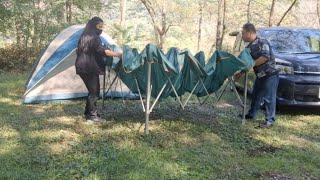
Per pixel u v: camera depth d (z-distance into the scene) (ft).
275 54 26.71
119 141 19.16
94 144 18.70
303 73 24.31
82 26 28.66
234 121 23.40
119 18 62.69
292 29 29.89
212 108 26.45
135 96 27.78
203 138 20.13
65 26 46.19
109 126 21.50
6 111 24.61
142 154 17.54
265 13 71.51
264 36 28.99
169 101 27.20
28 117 23.24
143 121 22.52
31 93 26.71
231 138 20.31
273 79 22.18
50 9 45.98
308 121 24.22
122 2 61.57
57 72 27.09
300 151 18.97
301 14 70.23
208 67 20.93
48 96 27.02
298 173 16.53
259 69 22.20
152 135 20.16
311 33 29.37
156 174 15.67
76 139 19.43
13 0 43.11
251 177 15.97
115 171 15.84
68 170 15.72
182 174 15.79
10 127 21.11
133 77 21.29
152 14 71.77
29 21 45.83
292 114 25.86
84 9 50.65
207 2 76.89
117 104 26.45
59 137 19.65
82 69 21.36
